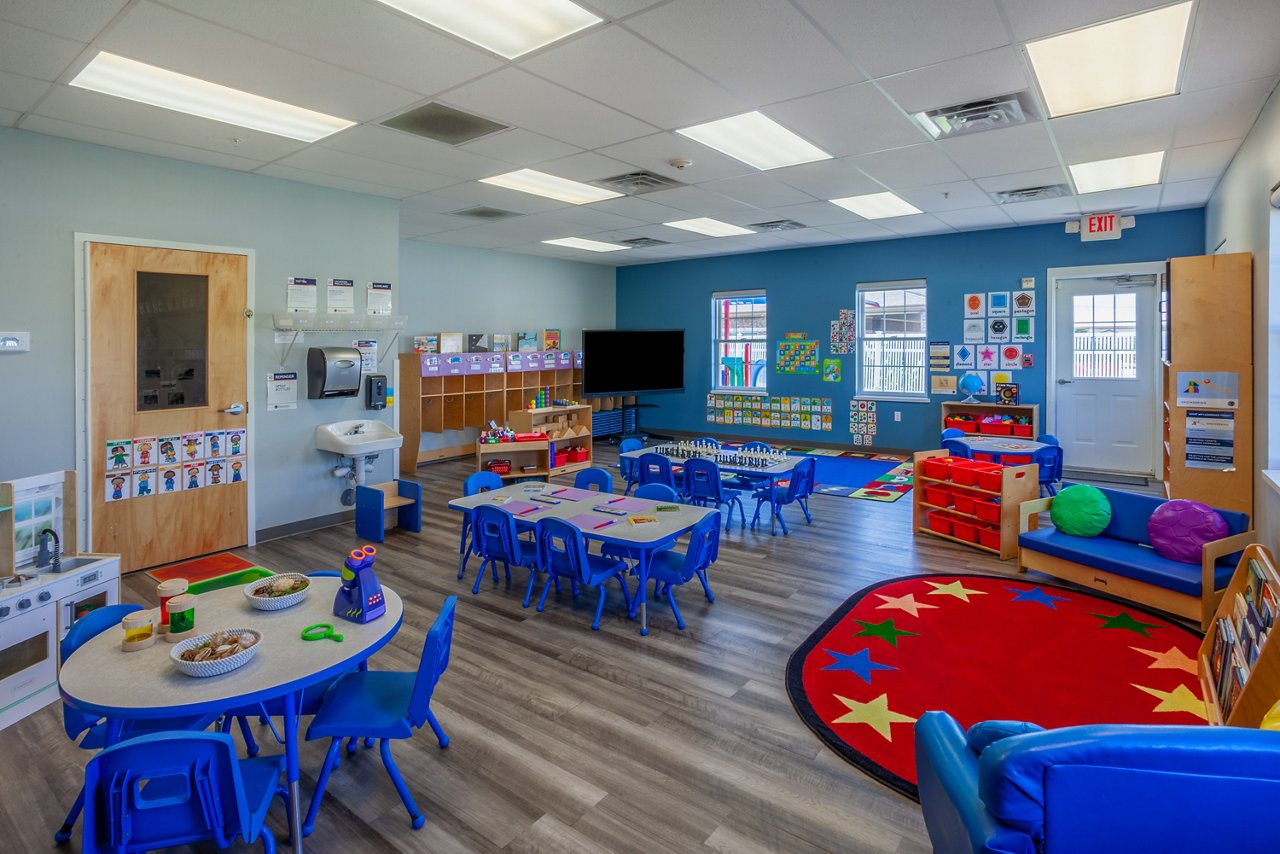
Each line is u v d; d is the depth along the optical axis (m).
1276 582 2.44
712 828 2.16
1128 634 3.53
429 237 8.48
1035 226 7.80
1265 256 3.86
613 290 11.75
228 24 2.81
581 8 2.72
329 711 2.16
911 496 6.80
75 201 4.25
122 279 4.48
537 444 7.80
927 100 3.77
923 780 1.74
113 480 4.49
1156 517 3.97
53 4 2.62
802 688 3.02
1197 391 4.27
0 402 4.00
